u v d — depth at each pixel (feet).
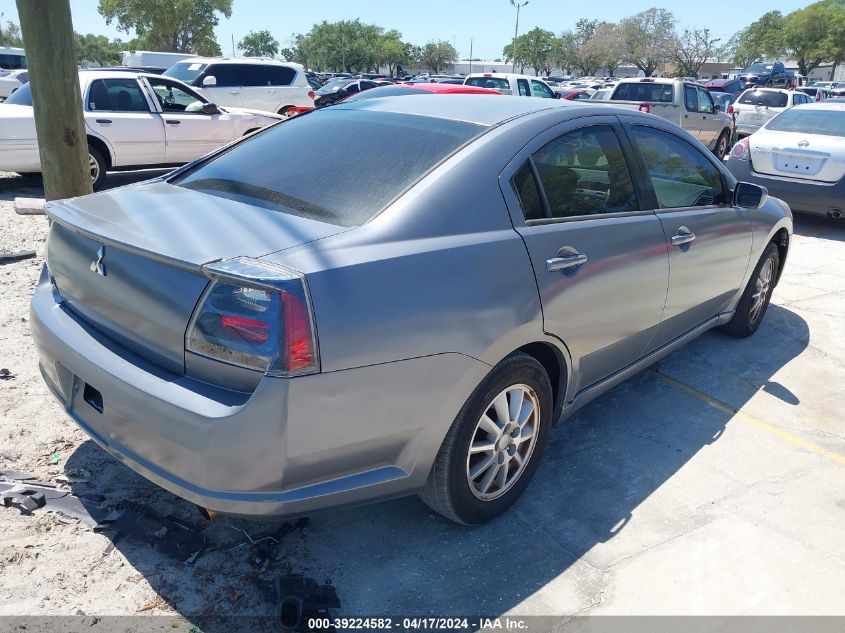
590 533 9.45
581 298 9.62
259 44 302.86
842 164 25.72
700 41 208.54
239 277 6.61
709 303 13.74
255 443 6.75
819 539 9.53
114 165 30.25
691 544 9.30
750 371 14.89
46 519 8.99
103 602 7.80
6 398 11.85
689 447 11.76
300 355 6.70
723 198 13.67
